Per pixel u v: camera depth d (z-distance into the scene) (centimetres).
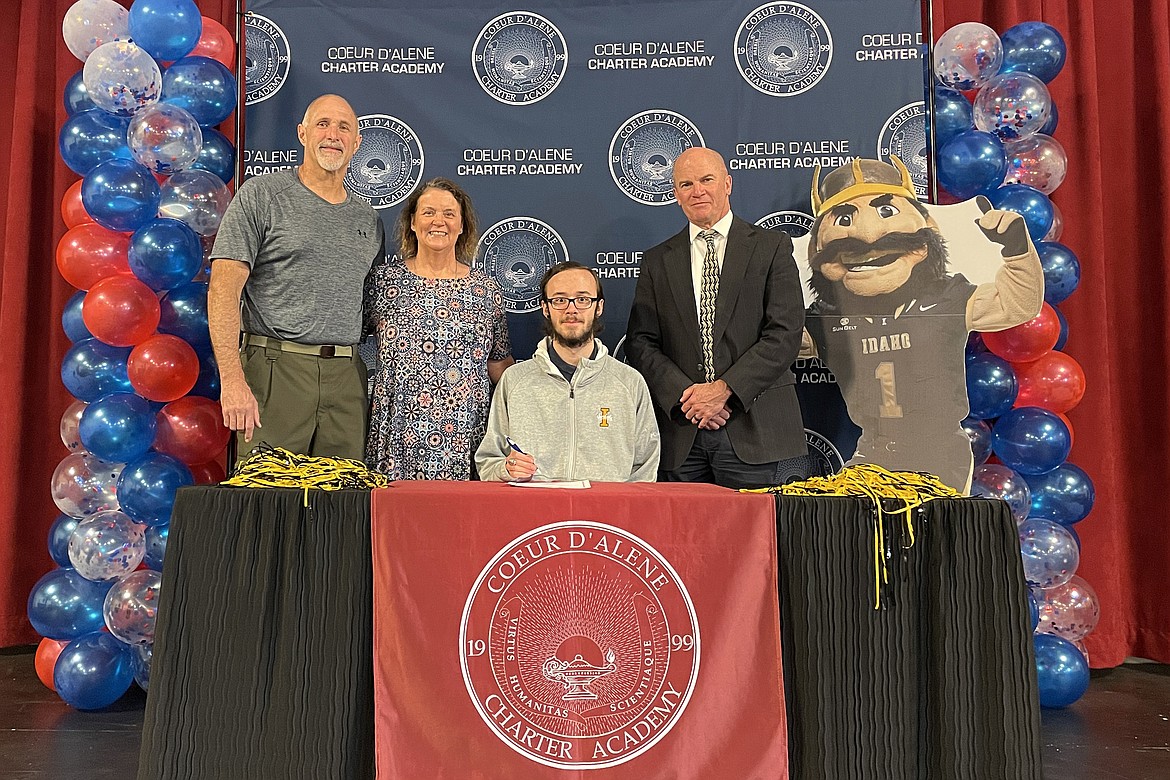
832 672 176
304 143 275
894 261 294
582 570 178
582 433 255
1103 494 343
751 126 334
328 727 173
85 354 288
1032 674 175
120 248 290
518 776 173
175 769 170
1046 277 302
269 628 175
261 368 262
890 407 288
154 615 278
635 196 335
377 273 277
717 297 283
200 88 302
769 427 276
